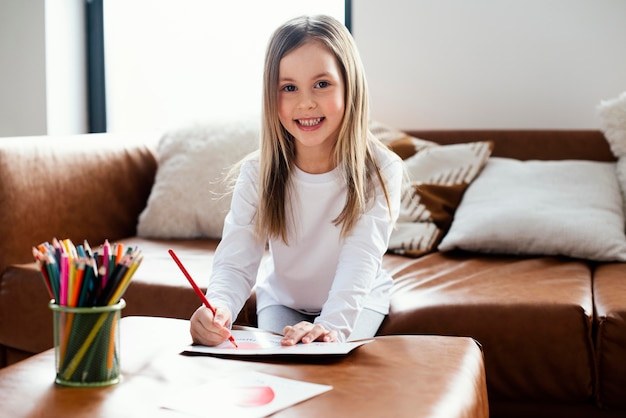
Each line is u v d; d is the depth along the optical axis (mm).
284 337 1386
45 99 3205
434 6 2820
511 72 2777
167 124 3314
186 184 2584
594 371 1711
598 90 2705
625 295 1783
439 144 2641
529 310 1743
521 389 1754
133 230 2682
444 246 2293
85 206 2504
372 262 1672
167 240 2551
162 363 1235
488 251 2271
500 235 2225
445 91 2842
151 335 1396
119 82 3361
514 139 2596
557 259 2211
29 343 2166
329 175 1748
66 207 2438
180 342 1359
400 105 2887
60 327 1135
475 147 2504
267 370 1210
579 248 2172
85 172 2516
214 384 1131
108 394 1096
